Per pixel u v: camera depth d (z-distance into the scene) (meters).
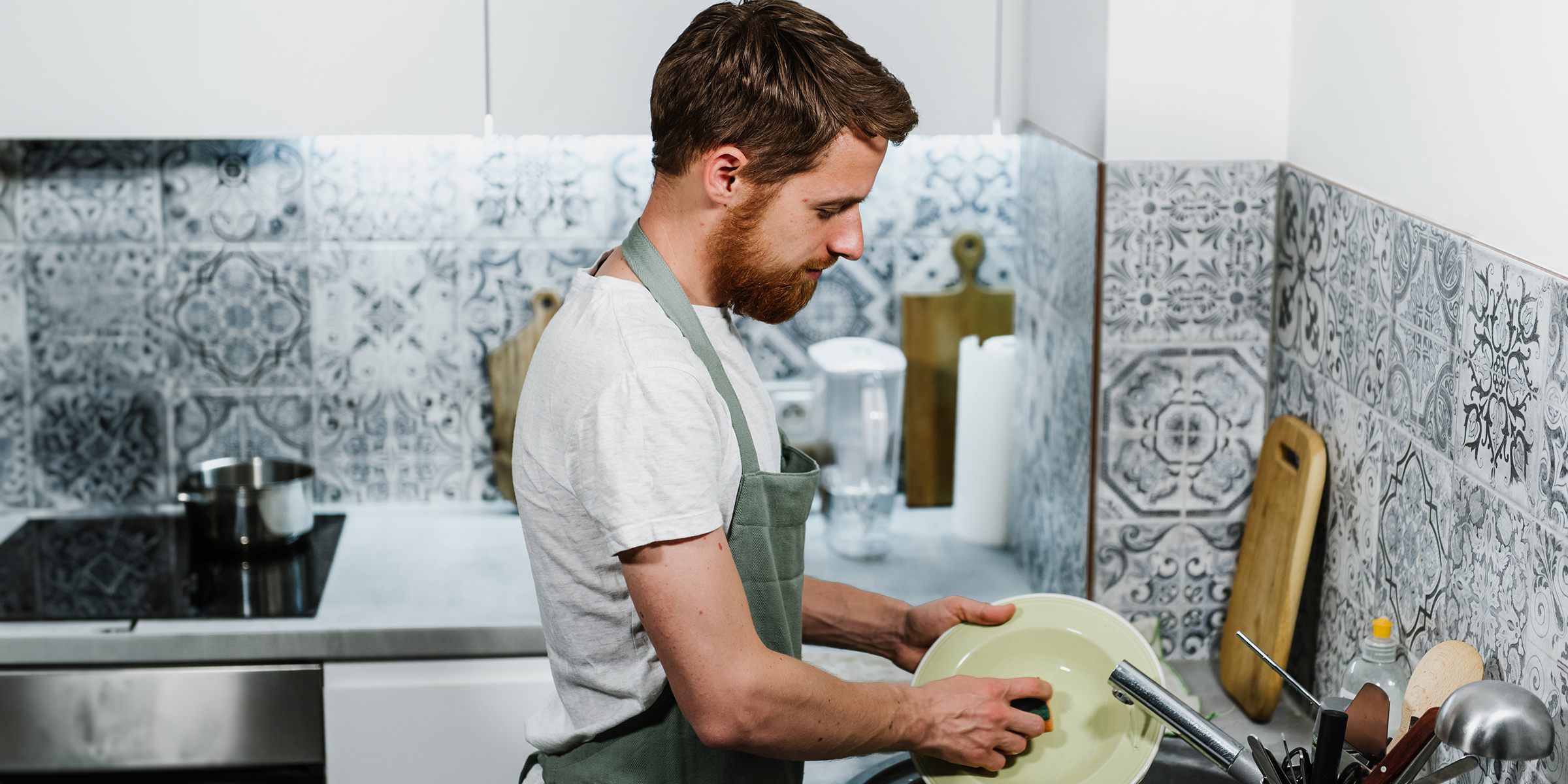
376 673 1.83
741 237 1.03
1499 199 1.14
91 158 2.15
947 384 2.33
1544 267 1.06
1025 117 2.03
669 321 1.03
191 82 1.83
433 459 2.31
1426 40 1.27
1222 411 1.67
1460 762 0.99
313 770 1.86
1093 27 1.65
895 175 2.24
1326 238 1.48
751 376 1.13
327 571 2.02
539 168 2.20
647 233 1.06
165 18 1.81
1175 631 1.73
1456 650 1.13
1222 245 1.63
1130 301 1.64
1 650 1.81
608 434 0.97
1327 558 1.52
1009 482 2.18
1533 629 1.06
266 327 2.24
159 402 2.25
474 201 2.21
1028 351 2.06
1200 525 1.70
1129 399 1.67
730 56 0.97
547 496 1.04
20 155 2.14
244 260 2.21
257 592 1.94
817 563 2.14
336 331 2.24
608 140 2.20
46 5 1.79
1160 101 1.60
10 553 2.10
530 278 2.24
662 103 1.01
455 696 1.82
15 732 1.83
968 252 2.27
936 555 2.17
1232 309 1.65
